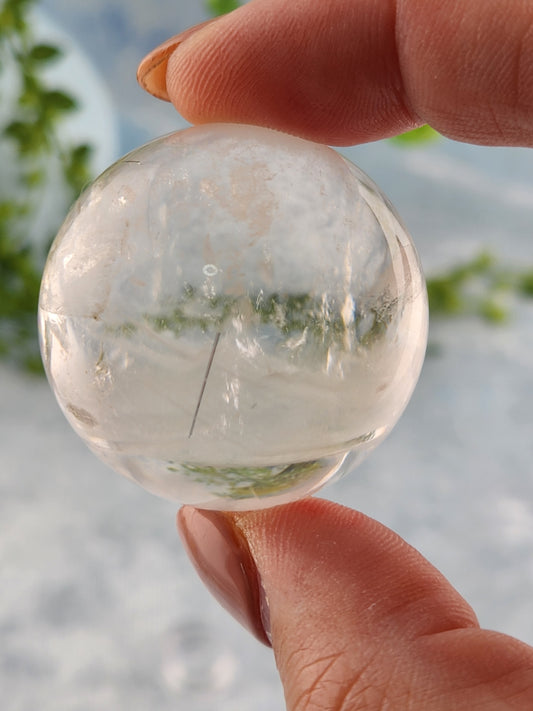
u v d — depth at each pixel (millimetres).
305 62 117
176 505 195
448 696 87
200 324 82
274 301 82
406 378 90
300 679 93
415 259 93
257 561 102
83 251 86
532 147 120
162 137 94
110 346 84
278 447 85
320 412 84
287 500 93
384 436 95
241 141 89
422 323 92
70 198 227
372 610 94
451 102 116
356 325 84
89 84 241
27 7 216
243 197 84
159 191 85
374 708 88
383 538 101
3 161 225
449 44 112
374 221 88
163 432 85
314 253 83
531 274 261
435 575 99
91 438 91
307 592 97
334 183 87
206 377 82
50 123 221
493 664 88
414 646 91
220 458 85
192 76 117
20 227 230
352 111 122
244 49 115
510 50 109
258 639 106
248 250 82
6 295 225
